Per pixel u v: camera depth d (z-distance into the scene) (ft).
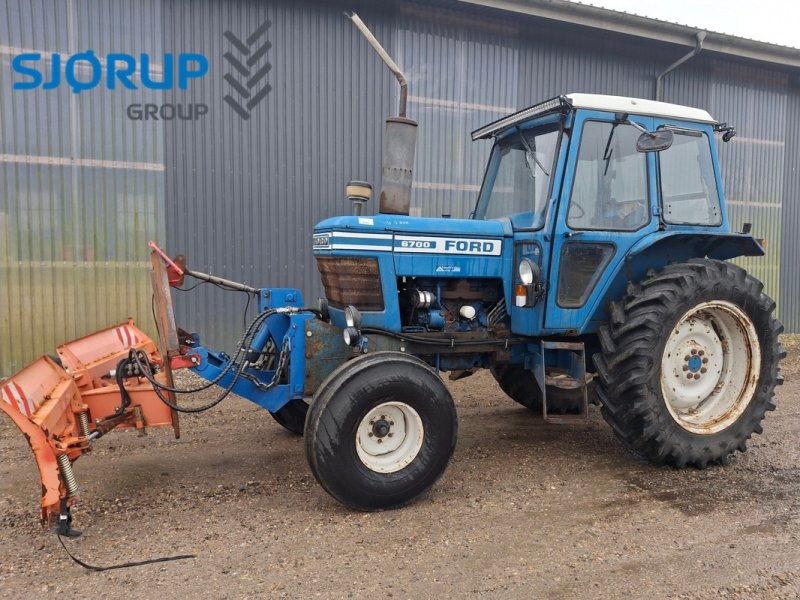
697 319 12.98
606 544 9.34
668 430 12.17
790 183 33.94
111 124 21.59
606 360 12.28
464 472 12.57
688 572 8.51
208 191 22.84
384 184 13.00
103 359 12.44
